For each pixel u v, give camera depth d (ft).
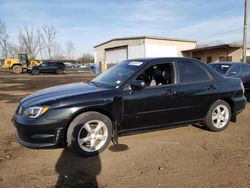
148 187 11.42
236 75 31.65
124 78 16.24
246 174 12.59
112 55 140.97
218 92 18.69
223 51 103.81
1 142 17.11
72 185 11.68
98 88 15.92
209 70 18.89
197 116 18.29
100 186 11.56
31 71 117.80
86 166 13.56
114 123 15.53
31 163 13.91
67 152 15.35
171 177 12.30
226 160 14.19
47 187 11.53
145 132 17.67
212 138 17.81
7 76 101.09
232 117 20.53
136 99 15.74
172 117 17.19
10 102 33.60
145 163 13.82
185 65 17.94
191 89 17.54
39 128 13.73
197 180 12.01
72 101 14.29
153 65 17.02
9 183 11.85
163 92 16.52
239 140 17.46
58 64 120.57
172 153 15.15
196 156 14.71
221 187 11.40
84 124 14.52
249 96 33.76
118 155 14.87
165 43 123.54
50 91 16.22
